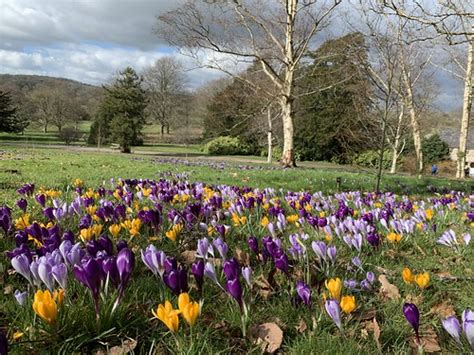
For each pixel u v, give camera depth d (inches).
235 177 534.9
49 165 635.5
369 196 285.0
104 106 1990.7
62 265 85.5
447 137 2139.5
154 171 584.4
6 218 141.0
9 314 91.0
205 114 2246.6
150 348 81.0
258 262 136.3
